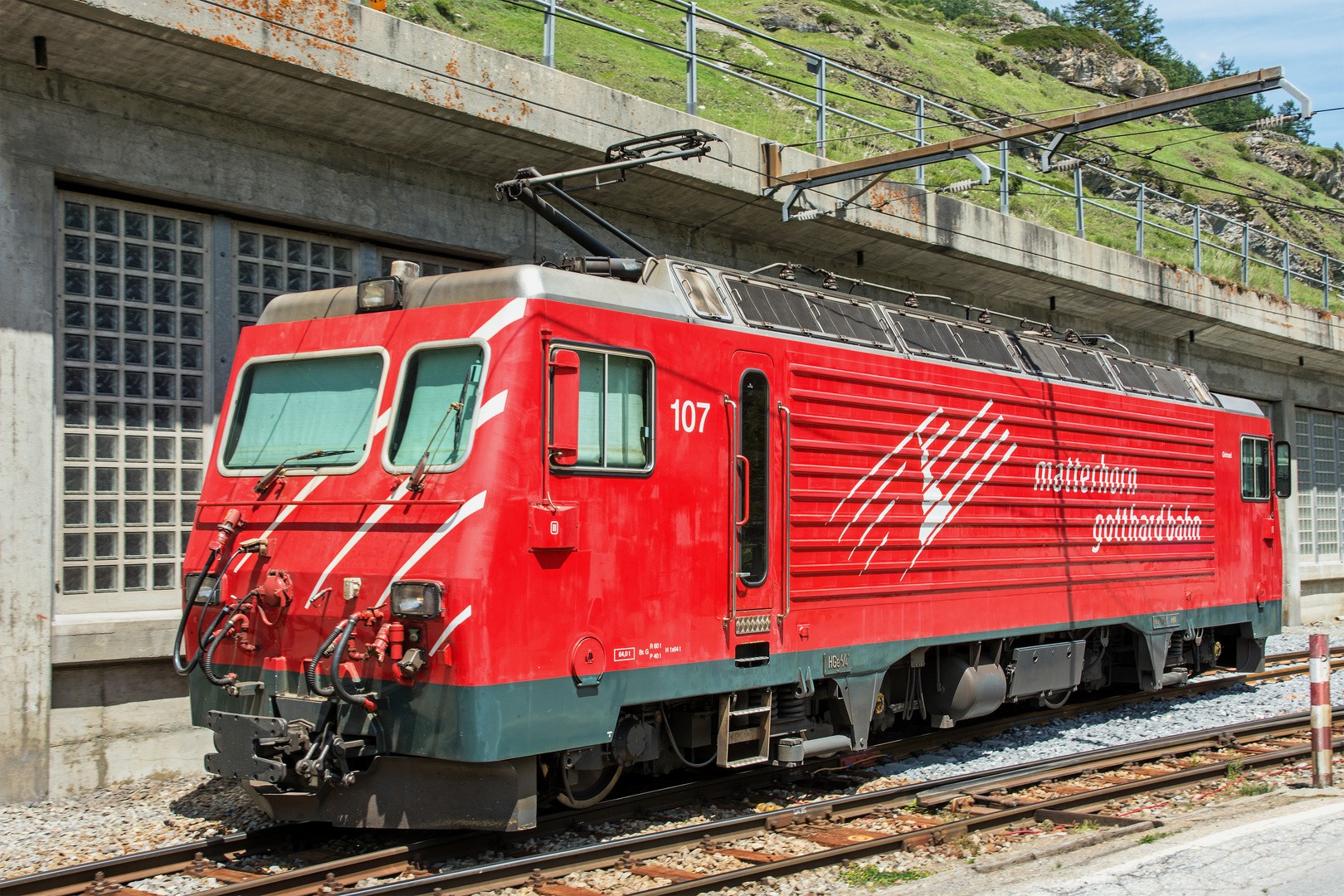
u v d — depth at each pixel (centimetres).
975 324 1030
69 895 560
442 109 923
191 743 873
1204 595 1282
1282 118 879
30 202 787
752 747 763
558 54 2820
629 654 647
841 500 816
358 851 644
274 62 826
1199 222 1956
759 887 582
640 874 599
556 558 609
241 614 648
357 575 609
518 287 616
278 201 909
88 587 834
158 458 872
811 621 783
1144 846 618
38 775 780
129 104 833
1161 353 1950
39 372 789
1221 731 999
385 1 988
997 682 980
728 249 1280
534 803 607
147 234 869
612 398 657
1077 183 1669
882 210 1316
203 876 590
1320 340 2111
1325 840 609
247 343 722
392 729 598
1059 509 1059
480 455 588
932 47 6650
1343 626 2177
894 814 737
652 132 1087
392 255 1014
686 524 691
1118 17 10025
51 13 743
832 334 840
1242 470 1380
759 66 4234
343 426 659
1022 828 703
